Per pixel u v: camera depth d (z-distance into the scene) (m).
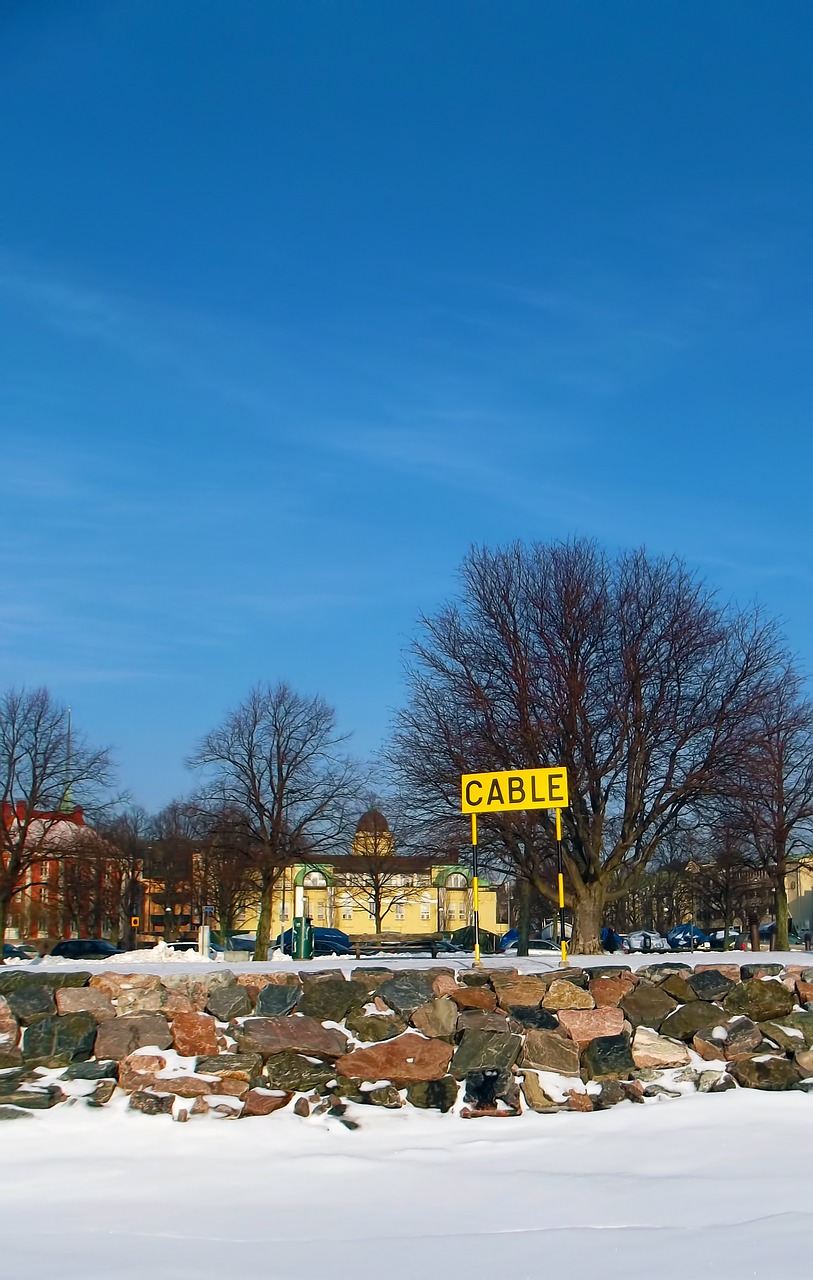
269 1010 12.88
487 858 31.52
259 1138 10.62
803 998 13.06
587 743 29.94
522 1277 6.99
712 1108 11.13
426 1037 12.44
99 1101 11.42
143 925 76.81
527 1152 10.11
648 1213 8.29
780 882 40.97
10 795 43.25
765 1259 7.14
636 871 31.19
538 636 31.28
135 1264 7.44
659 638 31.00
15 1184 9.41
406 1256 7.48
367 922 83.44
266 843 43.97
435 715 31.45
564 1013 12.70
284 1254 7.59
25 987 13.10
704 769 29.86
